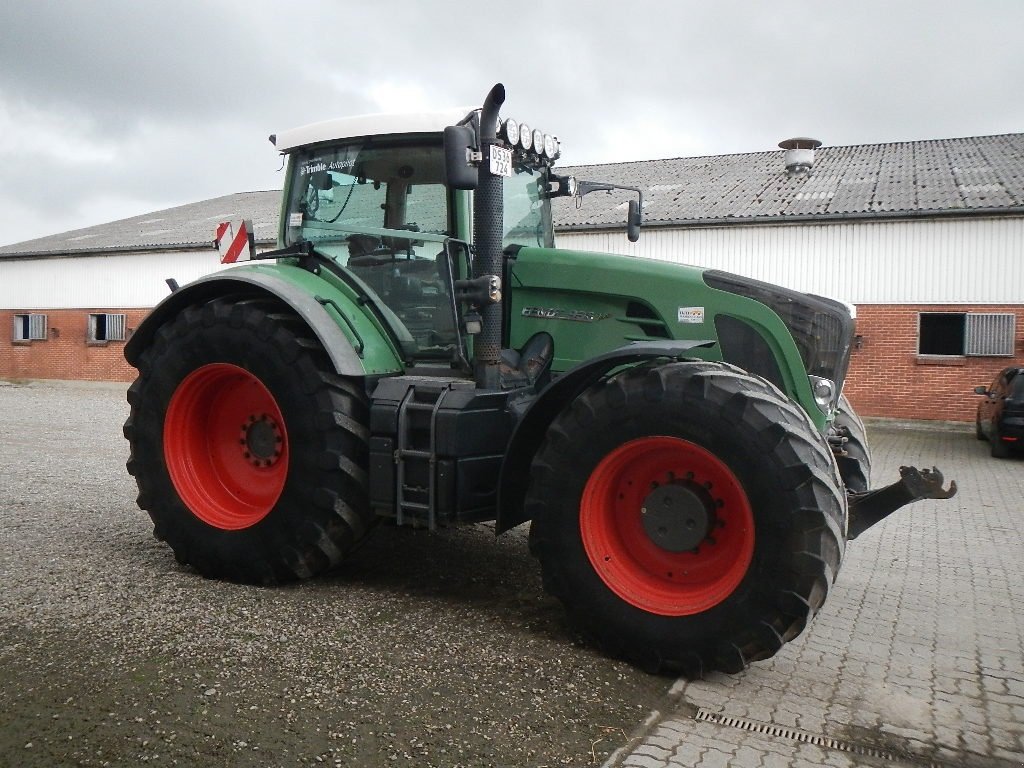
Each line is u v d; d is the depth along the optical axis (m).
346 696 3.43
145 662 3.67
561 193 5.82
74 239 27.78
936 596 5.35
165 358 5.12
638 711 3.46
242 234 6.16
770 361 4.59
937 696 3.79
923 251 16.17
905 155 21.36
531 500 4.11
